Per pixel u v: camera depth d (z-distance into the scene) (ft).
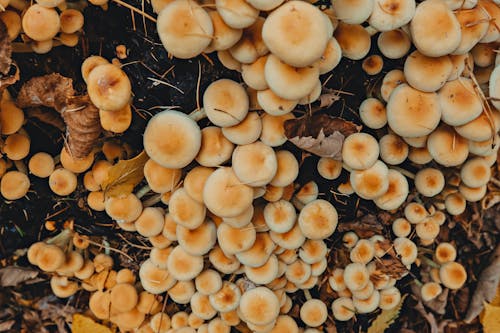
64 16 1.80
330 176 1.96
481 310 2.42
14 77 1.81
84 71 1.79
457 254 2.43
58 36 1.85
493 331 2.39
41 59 1.93
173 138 1.70
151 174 1.82
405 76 1.76
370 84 1.95
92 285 2.22
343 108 1.99
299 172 2.00
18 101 1.87
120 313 2.16
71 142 1.87
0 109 1.84
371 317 2.34
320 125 1.82
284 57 1.57
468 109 1.75
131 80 1.92
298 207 2.00
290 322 2.11
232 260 1.98
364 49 1.77
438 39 1.66
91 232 2.19
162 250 2.03
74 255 2.15
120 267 2.23
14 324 2.45
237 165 1.74
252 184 1.74
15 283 2.32
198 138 1.73
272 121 1.77
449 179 2.12
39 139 2.02
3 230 2.25
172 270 1.97
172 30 1.59
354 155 1.81
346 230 2.18
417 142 1.87
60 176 1.97
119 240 2.20
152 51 1.90
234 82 1.74
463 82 1.77
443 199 2.17
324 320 2.15
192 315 2.13
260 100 1.72
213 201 1.74
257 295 2.00
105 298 2.16
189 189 1.79
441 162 1.85
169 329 2.17
